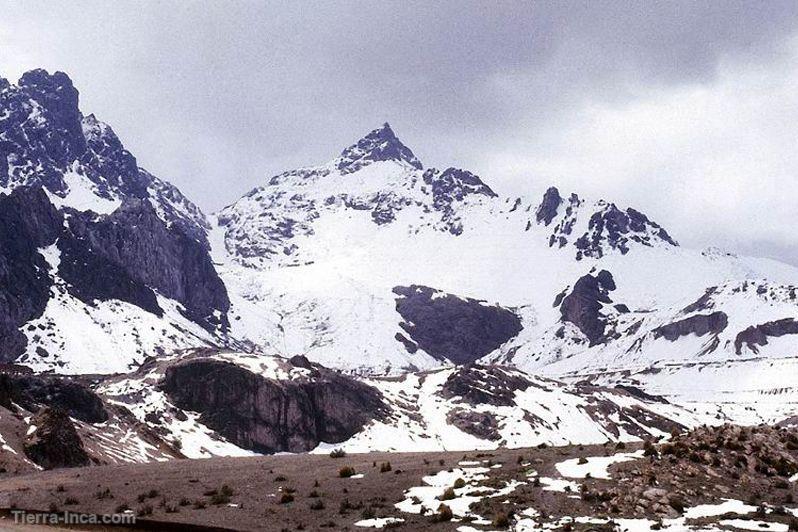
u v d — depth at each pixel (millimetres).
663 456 69188
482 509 59719
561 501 60719
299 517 60625
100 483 73938
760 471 66188
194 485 72188
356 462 82938
